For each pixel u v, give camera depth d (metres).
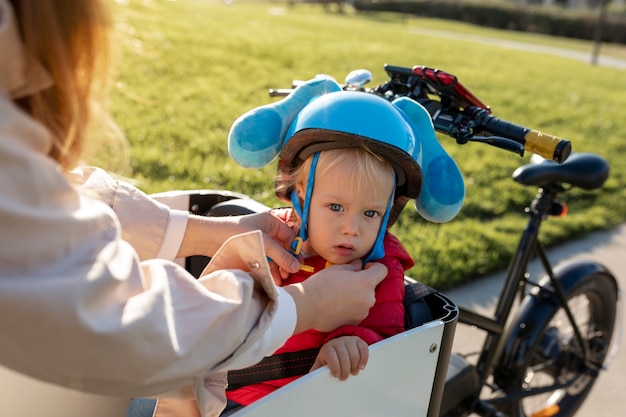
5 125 0.70
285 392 1.04
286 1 27.22
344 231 1.30
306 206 1.33
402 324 1.32
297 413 1.09
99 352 0.76
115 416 1.41
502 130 1.46
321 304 1.11
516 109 7.89
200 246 1.36
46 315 0.71
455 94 1.53
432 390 1.36
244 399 1.34
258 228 1.40
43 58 0.76
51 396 1.26
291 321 1.03
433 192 1.42
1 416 1.19
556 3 38.34
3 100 0.71
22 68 0.76
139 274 0.85
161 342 0.81
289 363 1.32
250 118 1.40
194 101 5.68
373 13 28.25
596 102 9.53
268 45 10.08
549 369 2.31
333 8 27.77
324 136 1.27
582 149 6.42
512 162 5.41
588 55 19.59
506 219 4.25
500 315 2.14
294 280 1.40
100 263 0.77
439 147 1.45
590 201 4.96
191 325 0.86
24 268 0.71
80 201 0.79
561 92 9.95
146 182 3.62
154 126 4.72
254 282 0.98
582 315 2.61
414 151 1.30
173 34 9.15
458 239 3.71
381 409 1.25
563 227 4.32
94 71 0.83
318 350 1.32
